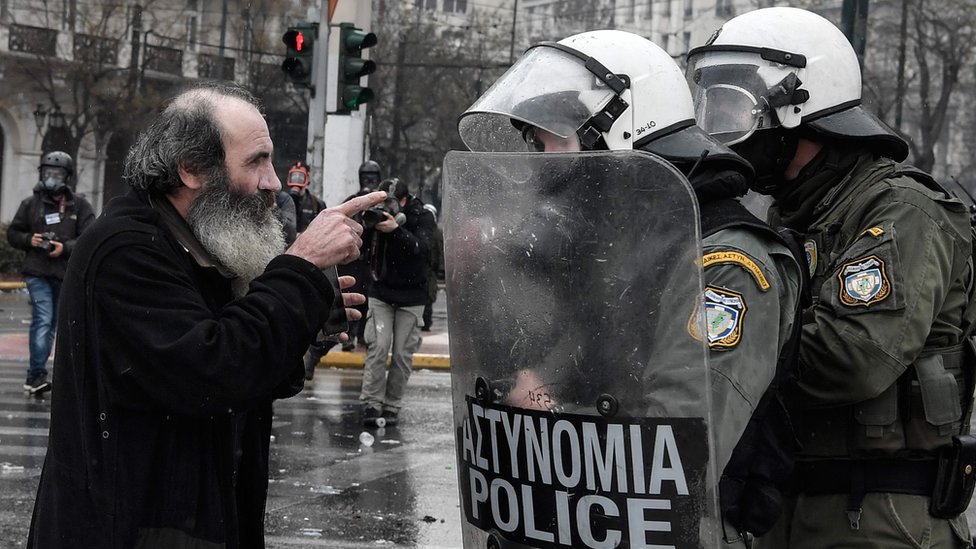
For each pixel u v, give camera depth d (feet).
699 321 6.75
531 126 8.30
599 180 7.14
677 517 6.82
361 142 42.83
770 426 7.65
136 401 7.58
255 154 8.20
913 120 131.64
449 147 134.41
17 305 67.92
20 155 106.83
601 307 7.11
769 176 9.48
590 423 7.11
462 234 7.95
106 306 7.58
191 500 7.70
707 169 7.61
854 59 9.42
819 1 122.93
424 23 144.05
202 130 8.02
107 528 7.49
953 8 114.32
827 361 8.38
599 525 7.07
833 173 9.23
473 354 7.88
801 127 9.25
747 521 7.50
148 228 7.83
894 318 8.25
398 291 27.94
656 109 7.84
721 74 9.38
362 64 40.57
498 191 7.67
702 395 6.73
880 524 8.55
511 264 7.56
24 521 18.02
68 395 7.75
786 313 7.48
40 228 30.73
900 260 8.36
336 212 8.30
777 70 9.17
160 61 108.06
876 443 8.55
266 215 8.41
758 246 7.34
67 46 102.89
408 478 22.43
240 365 7.50
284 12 108.37
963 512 8.88
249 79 107.04
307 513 19.35
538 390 7.37
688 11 184.34
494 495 7.71
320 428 28.07
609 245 7.09
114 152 108.06
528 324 7.46
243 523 8.48
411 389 36.27
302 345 7.87
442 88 134.62
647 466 6.90
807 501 8.82
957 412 8.68
